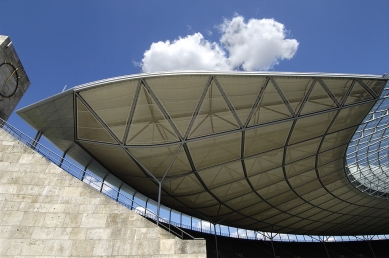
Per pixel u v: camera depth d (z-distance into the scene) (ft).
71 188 43.09
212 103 51.31
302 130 63.16
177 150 62.13
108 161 69.10
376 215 147.64
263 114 55.62
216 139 60.18
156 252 38.45
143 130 56.03
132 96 48.62
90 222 40.34
